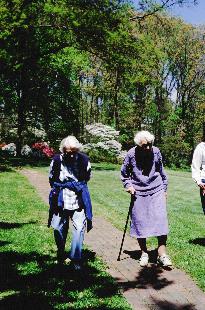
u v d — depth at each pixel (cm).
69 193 586
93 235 827
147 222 636
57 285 541
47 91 3603
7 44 2314
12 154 3575
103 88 4725
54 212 597
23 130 3562
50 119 3697
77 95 3894
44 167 2508
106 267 627
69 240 775
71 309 472
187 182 2052
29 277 569
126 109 4528
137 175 645
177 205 1288
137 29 2950
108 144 3516
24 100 3400
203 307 493
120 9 2620
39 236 785
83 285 545
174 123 4800
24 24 2256
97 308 476
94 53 2736
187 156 4462
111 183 1781
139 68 2905
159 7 2877
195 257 673
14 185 1524
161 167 653
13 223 903
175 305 497
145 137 628
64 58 3225
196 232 865
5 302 486
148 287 552
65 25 2508
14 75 3139
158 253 643
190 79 4912
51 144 3666
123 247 746
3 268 602
